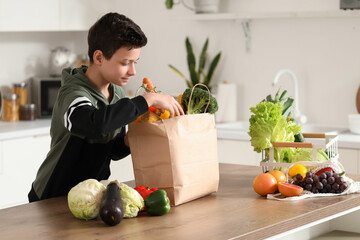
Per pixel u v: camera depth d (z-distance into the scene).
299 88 4.41
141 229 1.73
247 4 4.57
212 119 2.14
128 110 1.92
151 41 5.06
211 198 2.12
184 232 1.70
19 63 4.89
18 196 4.07
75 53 5.32
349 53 4.18
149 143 2.00
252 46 4.58
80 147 2.21
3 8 4.25
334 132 3.95
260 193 2.14
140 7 5.09
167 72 4.99
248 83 4.62
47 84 4.68
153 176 2.01
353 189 2.16
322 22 4.27
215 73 4.78
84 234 1.69
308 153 2.32
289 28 4.41
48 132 4.22
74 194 1.82
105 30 2.03
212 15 4.41
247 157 3.98
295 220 1.85
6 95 4.53
